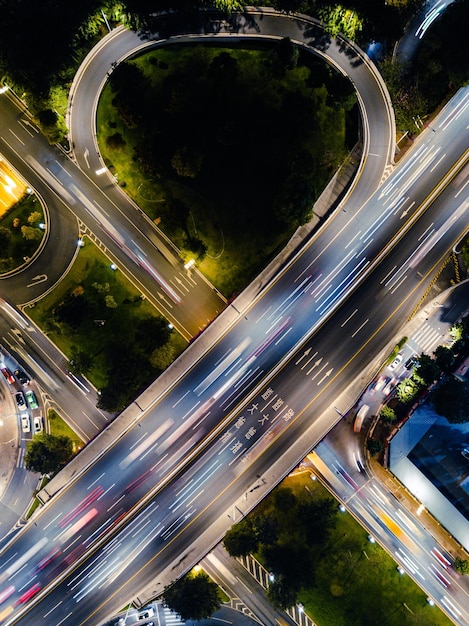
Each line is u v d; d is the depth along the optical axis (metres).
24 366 81.38
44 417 81.00
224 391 80.38
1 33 69.75
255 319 80.69
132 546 78.94
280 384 80.50
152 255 81.81
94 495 79.94
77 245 82.00
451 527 77.00
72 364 77.44
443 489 76.62
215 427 80.31
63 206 82.19
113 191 81.88
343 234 81.62
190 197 81.25
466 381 75.94
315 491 80.00
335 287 81.44
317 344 80.88
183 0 77.88
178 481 79.69
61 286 81.75
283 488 80.25
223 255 81.25
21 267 81.69
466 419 73.44
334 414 79.81
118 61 81.62
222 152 80.88
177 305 81.69
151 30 81.56
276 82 81.81
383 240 81.81
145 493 79.81
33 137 82.38
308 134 81.31
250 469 79.31
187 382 80.44
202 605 71.81
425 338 81.38
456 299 81.69
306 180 77.69
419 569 77.94
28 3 70.62
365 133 81.88
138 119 79.00
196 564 77.88
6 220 82.00
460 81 78.50
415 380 78.50
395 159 82.19
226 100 81.06
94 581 78.56
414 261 81.81
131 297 81.38
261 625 77.62
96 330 80.88
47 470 76.62
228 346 80.50
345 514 79.25
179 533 78.75
